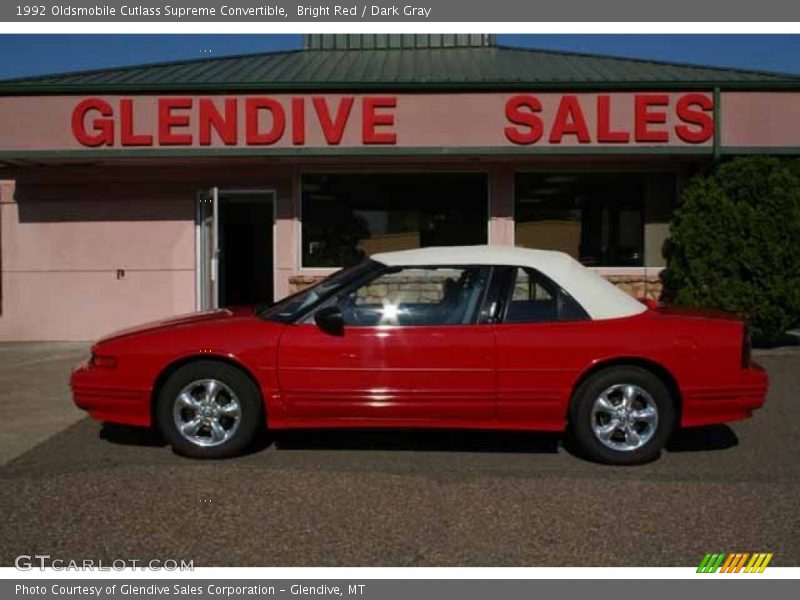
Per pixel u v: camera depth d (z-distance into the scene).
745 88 10.43
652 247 11.55
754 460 5.82
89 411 5.92
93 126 10.69
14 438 6.36
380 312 5.77
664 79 11.25
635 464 5.67
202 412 5.75
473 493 5.06
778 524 4.54
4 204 11.91
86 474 5.42
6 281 11.95
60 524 4.54
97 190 11.84
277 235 11.65
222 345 5.69
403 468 5.59
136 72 12.39
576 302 5.76
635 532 4.43
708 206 10.28
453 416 5.70
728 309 10.06
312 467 5.61
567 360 5.61
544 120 10.52
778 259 10.04
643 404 5.69
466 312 5.74
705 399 5.64
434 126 10.56
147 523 4.56
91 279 11.92
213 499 4.94
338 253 11.69
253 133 10.62
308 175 11.64
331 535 4.39
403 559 4.10
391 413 5.69
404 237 11.67
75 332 11.94
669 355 5.61
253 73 12.16
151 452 5.96
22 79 11.56
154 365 5.71
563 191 11.57
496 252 6.00
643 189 11.54
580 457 5.90
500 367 5.62
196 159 10.99
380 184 11.66
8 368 9.64
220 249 11.80
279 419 5.74
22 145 10.73
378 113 10.59
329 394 5.68
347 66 12.90
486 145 10.55
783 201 10.09
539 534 4.40
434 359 5.64
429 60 13.50
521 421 5.71
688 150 10.49
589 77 11.46
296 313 5.83
